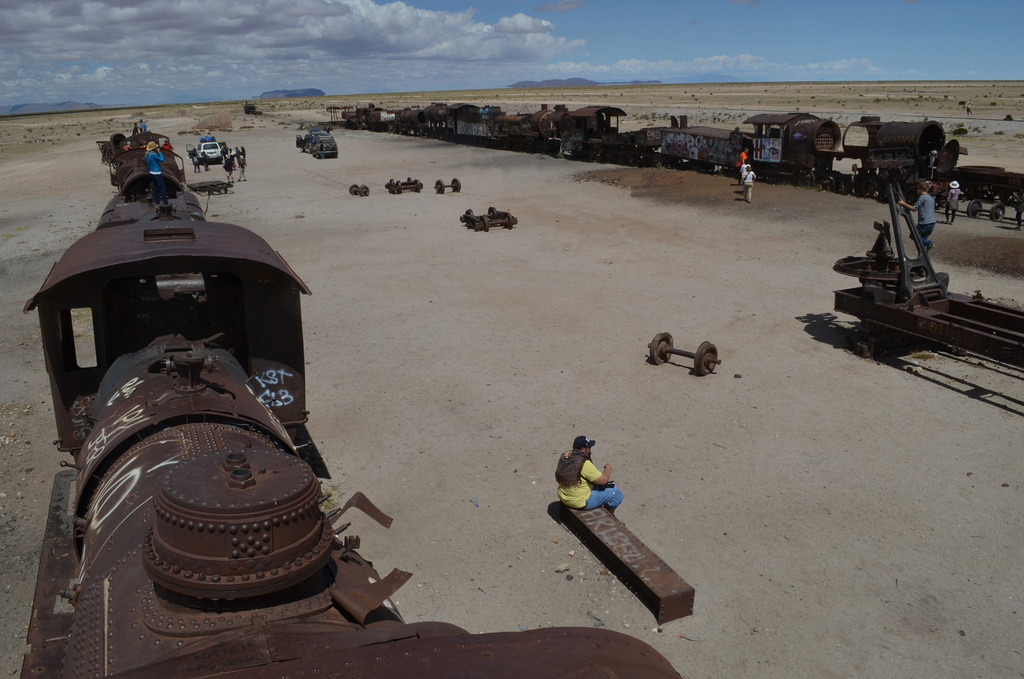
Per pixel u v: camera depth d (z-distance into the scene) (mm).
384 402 9789
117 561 3215
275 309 6184
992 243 17672
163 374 4898
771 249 18391
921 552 6398
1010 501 7141
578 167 34969
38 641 3539
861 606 5730
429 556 6414
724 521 6906
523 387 10227
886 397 9664
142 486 3613
